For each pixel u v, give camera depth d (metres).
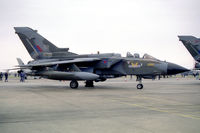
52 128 4.92
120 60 17.45
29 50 20.39
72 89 16.58
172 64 16.23
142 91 14.84
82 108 7.61
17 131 4.67
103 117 6.10
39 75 17.91
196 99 10.32
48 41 20.05
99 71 18.23
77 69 17.28
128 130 4.74
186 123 5.38
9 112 6.87
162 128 4.90
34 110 7.22
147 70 16.67
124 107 7.84
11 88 17.70
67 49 19.91
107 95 12.10
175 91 14.93
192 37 26.48
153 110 7.24
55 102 9.16
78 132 4.61
